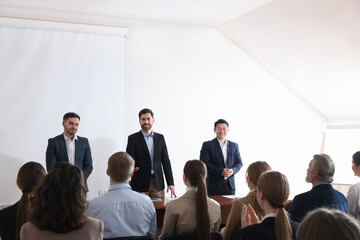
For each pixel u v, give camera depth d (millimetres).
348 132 6184
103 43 5340
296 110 6457
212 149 4664
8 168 4863
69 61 5180
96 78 5289
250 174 2475
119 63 5406
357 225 939
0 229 2143
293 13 4840
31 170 2139
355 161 3230
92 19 5344
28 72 4996
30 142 4965
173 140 5707
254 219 2006
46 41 5090
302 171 6422
